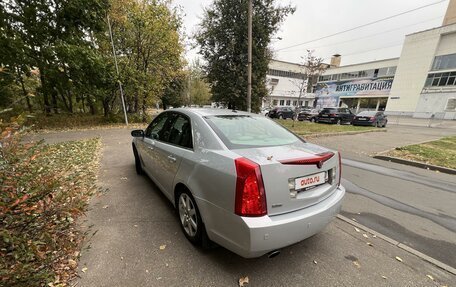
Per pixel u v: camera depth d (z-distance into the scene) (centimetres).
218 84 1756
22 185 184
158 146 323
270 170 182
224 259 228
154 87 1689
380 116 1778
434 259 240
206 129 246
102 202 343
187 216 253
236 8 1585
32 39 1177
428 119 2734
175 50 1728
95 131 1149
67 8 1190
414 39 3030
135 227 280
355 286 201
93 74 1299
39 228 186
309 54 1853
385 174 543
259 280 203
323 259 234
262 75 1716
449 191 438
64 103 1984
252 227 173
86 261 218
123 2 1484
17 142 193
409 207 365
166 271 210
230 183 186
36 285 162
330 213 220
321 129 1388
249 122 285
